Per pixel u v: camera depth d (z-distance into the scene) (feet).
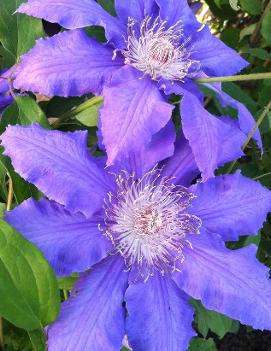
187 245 0.75
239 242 0.96
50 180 0.65
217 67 0.82
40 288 0.56
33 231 0.64
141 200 0.75
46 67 0.69
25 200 0.65
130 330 0.67
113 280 0.69
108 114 0.66
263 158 1.10
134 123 0.67
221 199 0.77
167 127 0.72
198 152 0.68
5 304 0.55
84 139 0.69
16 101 0.73
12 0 0.76
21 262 0.55
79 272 0.68
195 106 0.71
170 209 0.76
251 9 1.06
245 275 0.73
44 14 0.71
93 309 0.66
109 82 0.72
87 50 0.72
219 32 1.31
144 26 0.79
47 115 0.86
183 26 0.82
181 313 0.71
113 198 0.73
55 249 0.65
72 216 0.68
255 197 0.77
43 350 0.64
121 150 0.65
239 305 0.72
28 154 0.64
